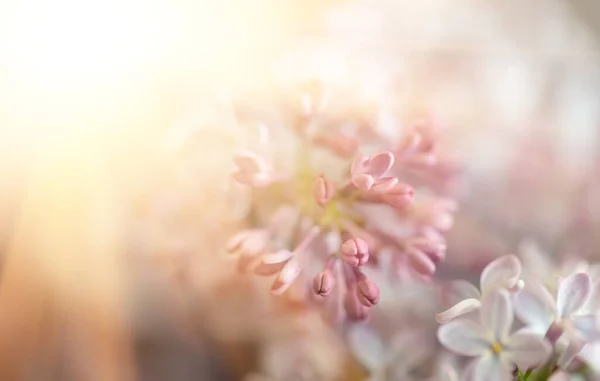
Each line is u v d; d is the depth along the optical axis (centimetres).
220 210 24
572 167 27
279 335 26
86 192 24
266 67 24
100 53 23
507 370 22
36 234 24
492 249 26
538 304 22
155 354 25
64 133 24
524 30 28
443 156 25
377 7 27
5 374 24
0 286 24
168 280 25
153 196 25
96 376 25
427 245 23
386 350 26
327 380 26
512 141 27
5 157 24
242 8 24
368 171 22
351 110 24
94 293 25
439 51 27
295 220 23
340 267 22
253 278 25
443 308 24
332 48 25
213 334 26
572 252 27
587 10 29
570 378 21
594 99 28
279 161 23
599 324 22
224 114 24
